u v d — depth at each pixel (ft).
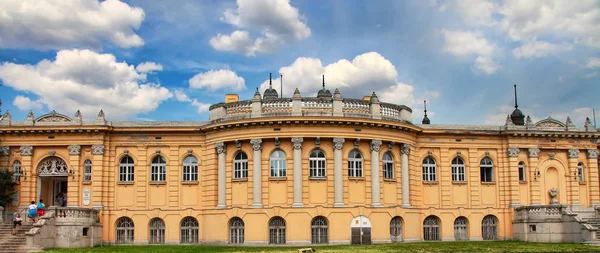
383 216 136.15
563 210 141.08
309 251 107.24
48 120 148.66
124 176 148.77
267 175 135.23
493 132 156.56
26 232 120.78
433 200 152.46
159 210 146.20
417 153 152.35
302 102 135.85
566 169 160.66
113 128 147.64
